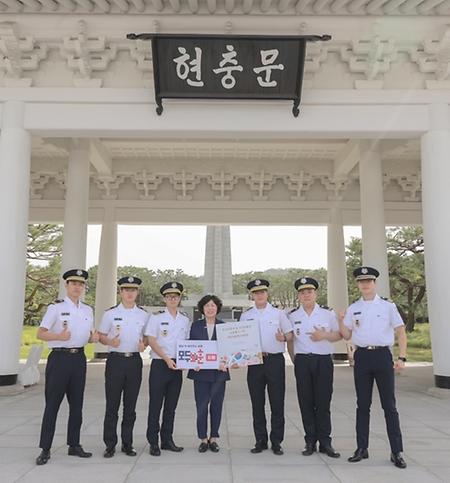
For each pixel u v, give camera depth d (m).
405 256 28.52
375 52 9.97
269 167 18.33
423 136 10.33
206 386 5.84
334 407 8.66
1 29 9.78
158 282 56.66
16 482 4.57
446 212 9.89
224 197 18.66
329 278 18.64
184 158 18.20
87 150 13.55
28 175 10.20
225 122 10.01
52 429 5.27
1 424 7.06
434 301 9.84
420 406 8.68
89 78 10.17
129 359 5.62
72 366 5.39
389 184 19.19
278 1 9.70
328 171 18.27
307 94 10.13
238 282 62.28
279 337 5.79
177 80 9.62
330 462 5.24
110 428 5.48
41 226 26.75
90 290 40.59
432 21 9.98
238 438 6.35
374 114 10.17
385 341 5.41
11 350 9.70
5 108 10.10
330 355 5.73
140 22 9.93
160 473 4.85
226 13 9.86
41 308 29.14
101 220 18.58
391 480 4.65
